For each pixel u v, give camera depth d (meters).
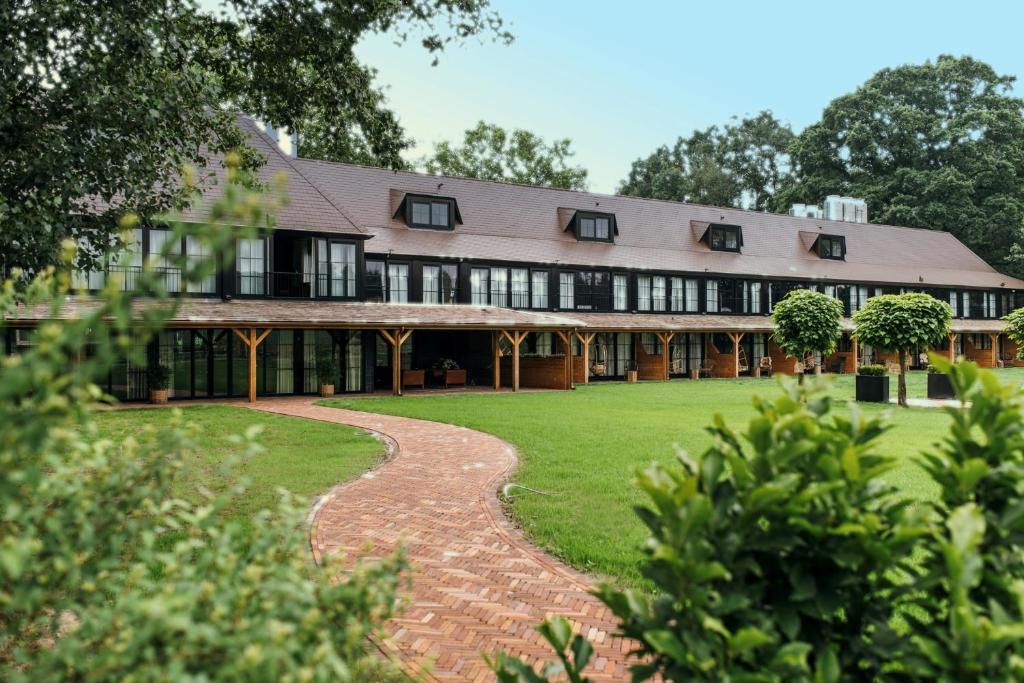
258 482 8.52
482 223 32.06
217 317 19.86
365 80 11.49
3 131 7.62
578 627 4.51
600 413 16.75
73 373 1.53
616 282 33.28
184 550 2.05
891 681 1.82
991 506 1.93
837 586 1.81
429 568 5.61
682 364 35.28
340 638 2.01
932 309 18.36
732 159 69.69
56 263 7.96
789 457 1.82
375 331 24.66
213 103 9.68
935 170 53.28
